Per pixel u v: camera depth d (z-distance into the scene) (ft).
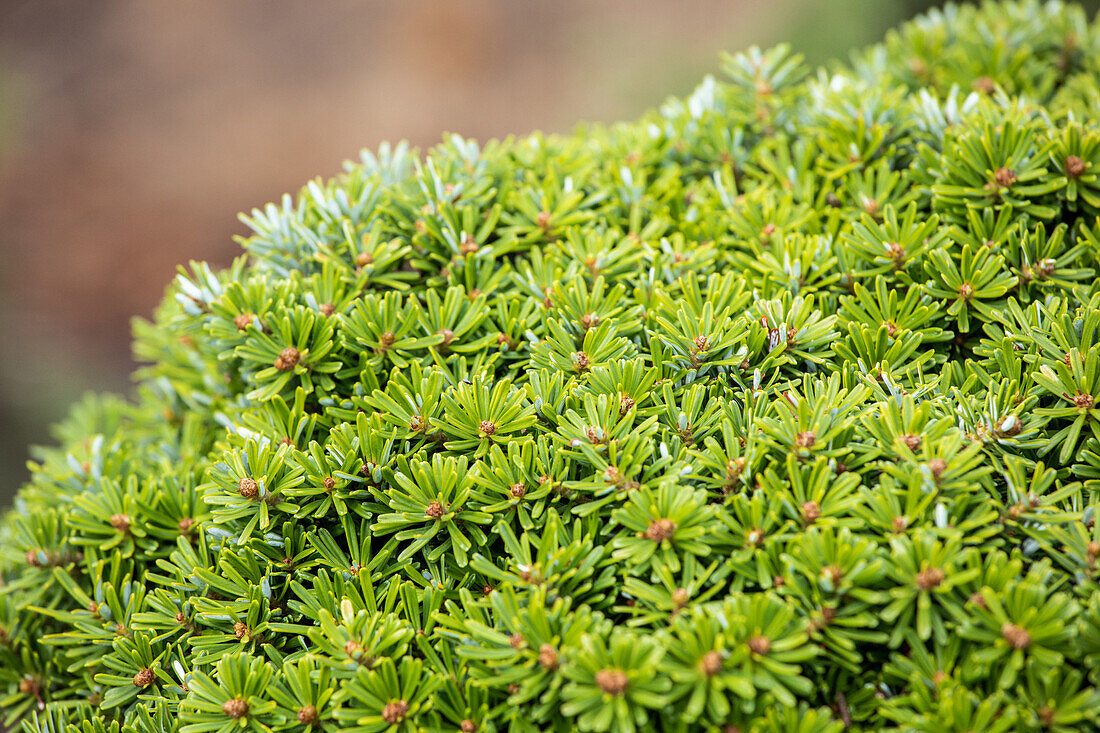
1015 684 1.73
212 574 1.86
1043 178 1.97
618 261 2.02
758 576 1.77
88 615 1.94
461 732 1.78
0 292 4.62
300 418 1.93
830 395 1.83
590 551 1.81
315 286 1.99
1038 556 1.80
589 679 1.73
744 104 2.24
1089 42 2.28
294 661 1.83
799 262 1.97
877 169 2.09
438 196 2.04
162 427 2.18
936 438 1.80
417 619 1.82
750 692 1.71
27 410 3.94
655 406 1.87
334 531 1.90
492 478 1.84
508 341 1.97
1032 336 1.87
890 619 1.73
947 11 2.35
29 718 2.01
